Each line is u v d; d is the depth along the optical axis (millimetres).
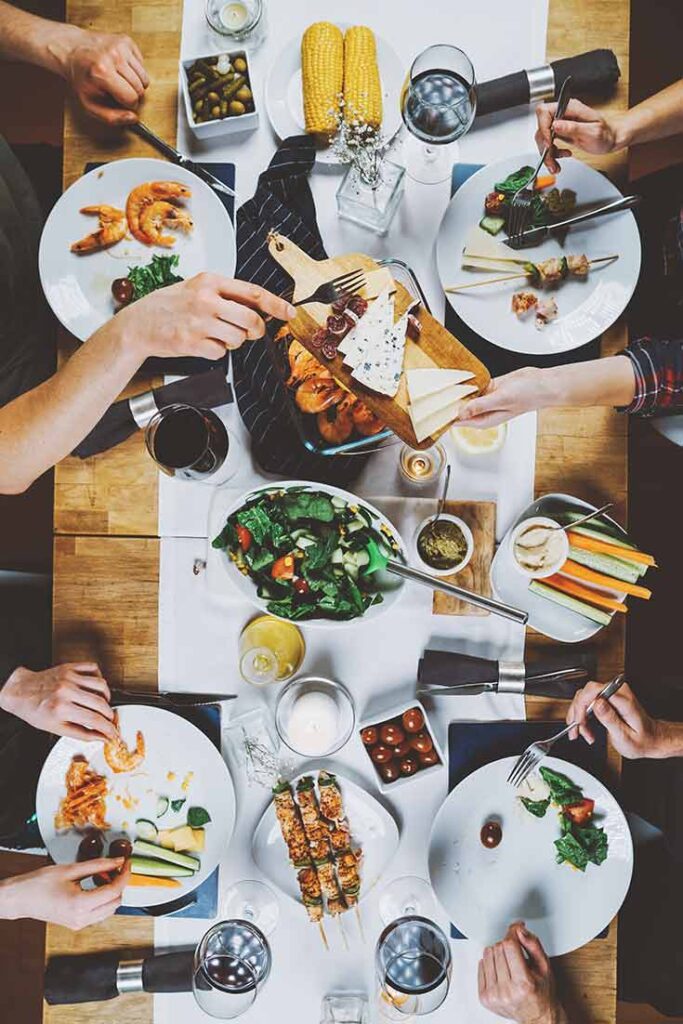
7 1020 2406
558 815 1547
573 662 1538
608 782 1575
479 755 1570
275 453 1555
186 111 1570
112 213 1548
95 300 1564
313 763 1576
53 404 1401
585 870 1546
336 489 1449
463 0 1563
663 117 1533
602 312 1543
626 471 1562
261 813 1580
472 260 1537
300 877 1531
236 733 1576
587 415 1562
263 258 1562
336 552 1480
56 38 1571
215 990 1461
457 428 1556
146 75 1557
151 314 1333
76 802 1561
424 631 1564
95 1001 1560
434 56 1419
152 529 1568
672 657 2186
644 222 1799
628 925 1792
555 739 1509
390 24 1566
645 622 2191
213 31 1562
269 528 1477
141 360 1378
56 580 1581
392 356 1436
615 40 1559
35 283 1720
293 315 1345
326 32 1502
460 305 1541
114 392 1407
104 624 1581
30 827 1766
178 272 1559
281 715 1528
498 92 1527
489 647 1562
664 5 2285
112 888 1511
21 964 2424
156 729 1551
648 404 1494
